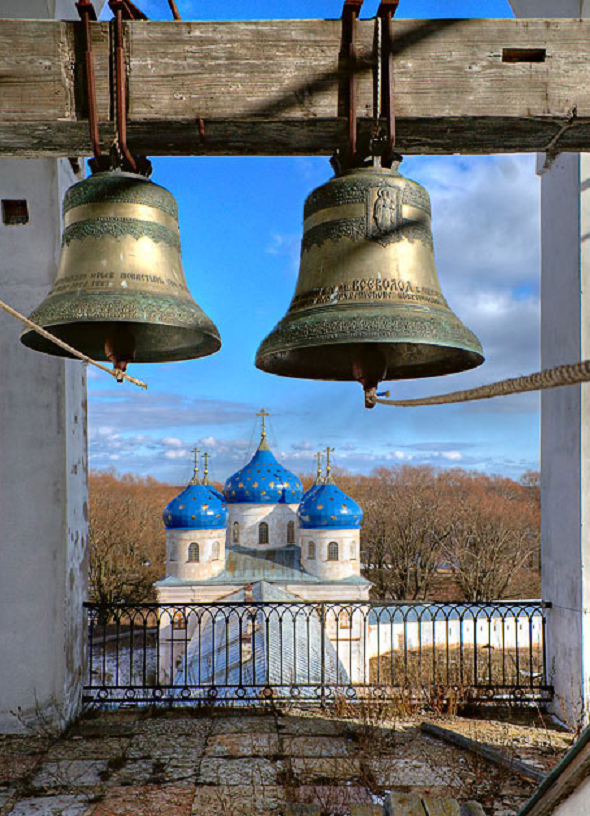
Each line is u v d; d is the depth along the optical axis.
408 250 3.16
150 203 3.26
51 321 3.10
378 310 3.01
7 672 6.20
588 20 2.75
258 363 3.51
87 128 2.78
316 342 3.00
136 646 29.91
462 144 3.03
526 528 43.81
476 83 2.74
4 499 6.34
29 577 6.31
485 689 7.01
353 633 25.05
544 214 6.96
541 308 7.00
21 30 2.71
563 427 6.55
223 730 6.17
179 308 3.21
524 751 5.48
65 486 6.39
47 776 5.18
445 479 67.44
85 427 7.16
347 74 2.72
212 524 26.58
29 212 6.38
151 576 41.62
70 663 6.43
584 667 6.12
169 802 4.72
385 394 3.34
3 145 2.99
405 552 38.97
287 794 4.77
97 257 3.20
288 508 29.41
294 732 6.10
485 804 4.62
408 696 6.79
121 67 2.68
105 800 4.77
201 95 2.72
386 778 4.99
